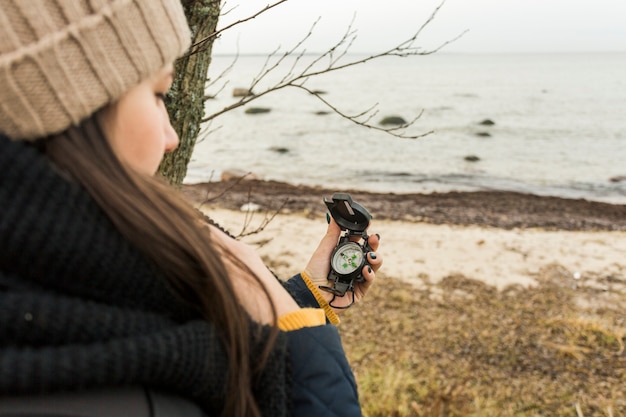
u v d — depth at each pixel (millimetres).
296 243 12258
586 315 9422
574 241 13297
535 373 7641
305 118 41156
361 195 19672
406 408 6211
